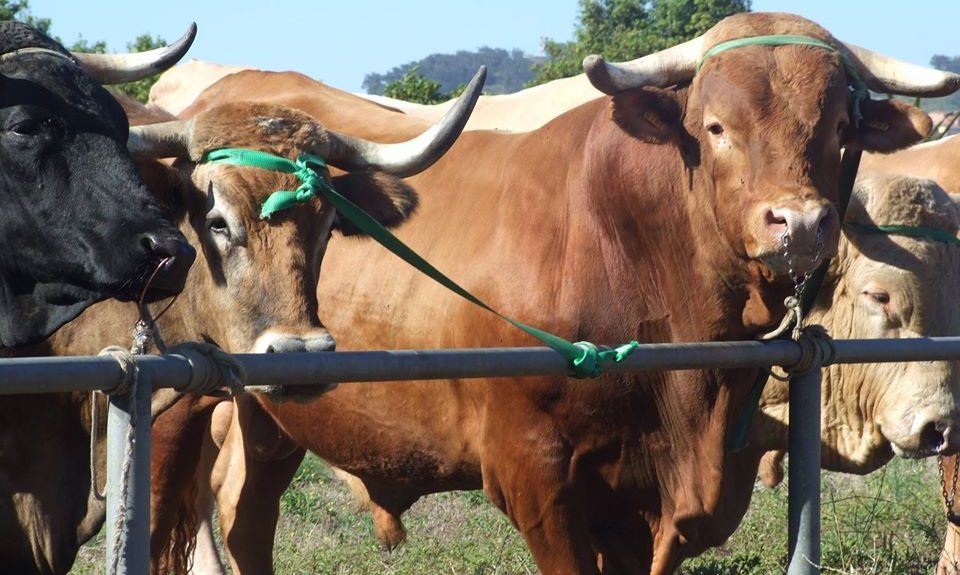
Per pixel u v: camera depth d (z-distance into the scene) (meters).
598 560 5.23
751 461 6.07
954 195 6.73
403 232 5.52
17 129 4.19
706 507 4.93
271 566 6.66
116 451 3.03
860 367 6.16
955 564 6.50
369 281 5.55
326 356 3.34
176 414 5.32
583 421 4.89
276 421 6.13
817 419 4.26
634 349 3.88
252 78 6.88
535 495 4.96
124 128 4.47
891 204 6.12
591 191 5.00
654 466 4.98
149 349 4.77
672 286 4.92
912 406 5.96
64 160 4.22
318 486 9.05
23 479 4.48
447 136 4.87
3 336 4.34
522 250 5.09
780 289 4.72
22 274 4.26
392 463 5.59
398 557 7.02
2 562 4.54
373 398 5.50
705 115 4.62
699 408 4.91
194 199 4.60
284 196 4.47
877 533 7.43
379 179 4.82
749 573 6.80
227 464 6.65
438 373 3.52
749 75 4.55
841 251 6.18
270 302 4.43
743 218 4.45
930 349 4.40
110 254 4.12
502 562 6.85
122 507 3.02
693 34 39.09
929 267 6.08
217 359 3.18
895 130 4.79
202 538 6.93
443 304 5.29
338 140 4.82
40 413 4.47
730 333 4.92
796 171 4.38
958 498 6.55
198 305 4.68
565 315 4.93
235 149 4.55
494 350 3.64
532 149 5.37
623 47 39.03
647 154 4.90
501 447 5.02
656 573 5.05
